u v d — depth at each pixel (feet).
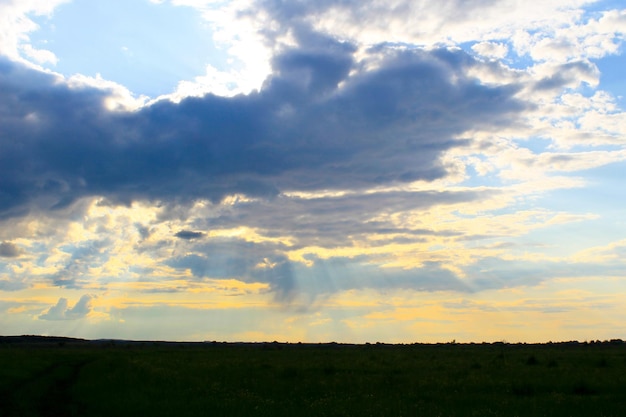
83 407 95.96
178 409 90.38
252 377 142.31
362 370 163.43
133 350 360.89
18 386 127.34
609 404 97.09
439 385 124.36
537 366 172.35
